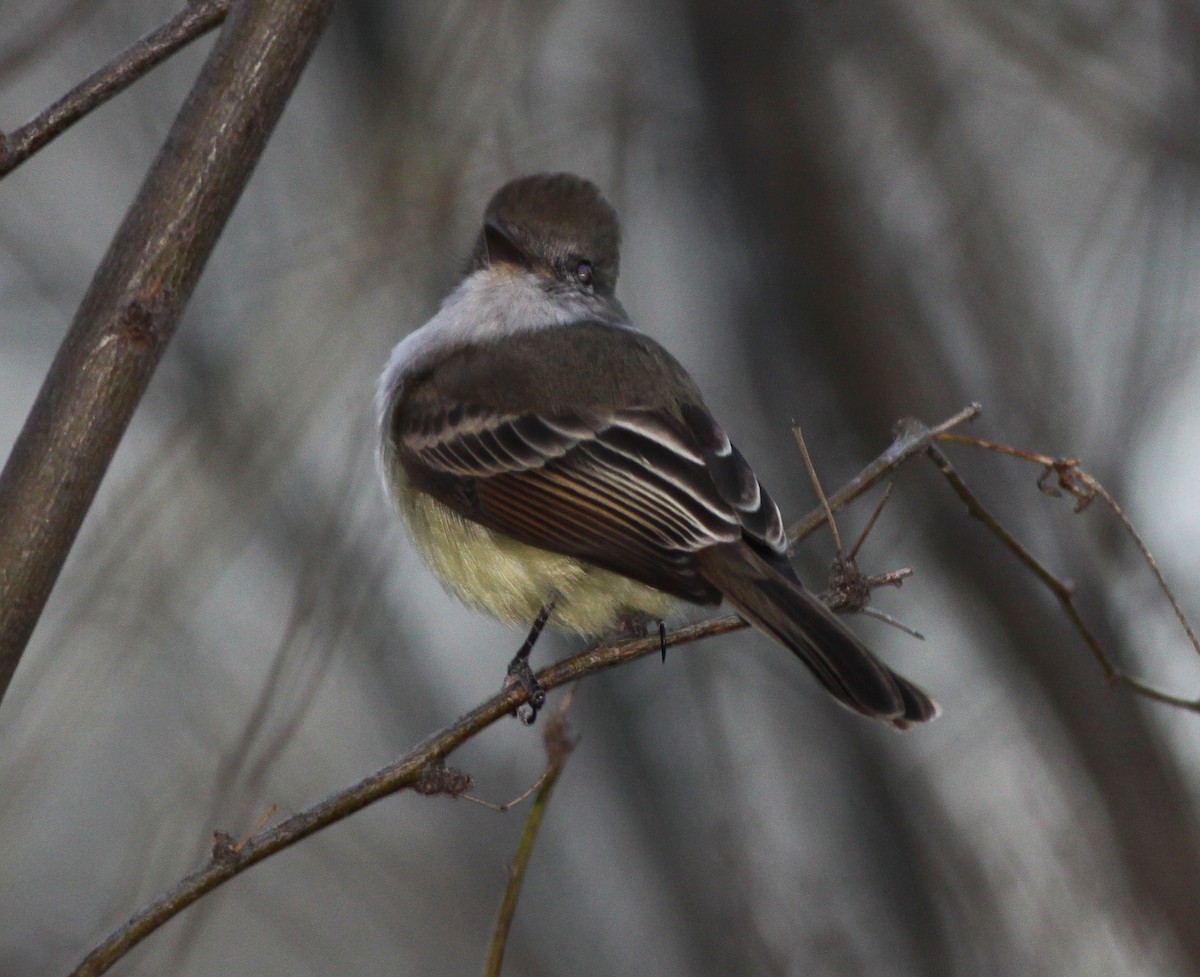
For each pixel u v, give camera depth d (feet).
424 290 31.53
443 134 31.17
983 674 36.11
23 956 36.94
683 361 38.45
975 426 34.91
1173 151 34.19
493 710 19.12
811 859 34.99
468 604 25.27
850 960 31.96
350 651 34.53
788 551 21.42
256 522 31.24
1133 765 32.19
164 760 36.24
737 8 36.09
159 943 29.63
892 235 37.24
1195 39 34.58
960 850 33.63
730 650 36.88
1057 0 35.35
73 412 15.80
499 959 17.72
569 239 27.30
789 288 36.24
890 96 38.32
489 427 24.71
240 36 16.53
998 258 36.63
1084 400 35.47
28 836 37.76
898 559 36.55
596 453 23.88
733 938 31.37
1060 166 41.24
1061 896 30.96
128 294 16.02
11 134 16.26
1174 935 30.48
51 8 30.66
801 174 35.99
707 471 23.47
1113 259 36.06
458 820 38.45
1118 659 33.27
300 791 37.88
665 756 36.01
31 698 29.43
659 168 37.11
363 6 34.09
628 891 37.27
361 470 26.55
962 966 32.68
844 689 20.24
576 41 37.40
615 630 24.39
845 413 36.17
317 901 40.91
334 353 31.01
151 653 33.06
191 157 16.30
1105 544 33.47
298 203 35.94
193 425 30.83
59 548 15.71
